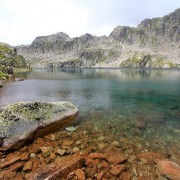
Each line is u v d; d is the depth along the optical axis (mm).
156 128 20125
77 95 42812
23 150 14625
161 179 11219
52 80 85750
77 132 18812
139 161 13125
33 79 89188
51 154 13805
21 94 42781
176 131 19234
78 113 24859
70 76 119438
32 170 11781
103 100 36750
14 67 165125
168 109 29328
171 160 13359
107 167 12000
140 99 38531
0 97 38344
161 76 121875
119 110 28297
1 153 14008
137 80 88625
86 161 12609
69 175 10805
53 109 20406
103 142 16375
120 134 18328
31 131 16312
